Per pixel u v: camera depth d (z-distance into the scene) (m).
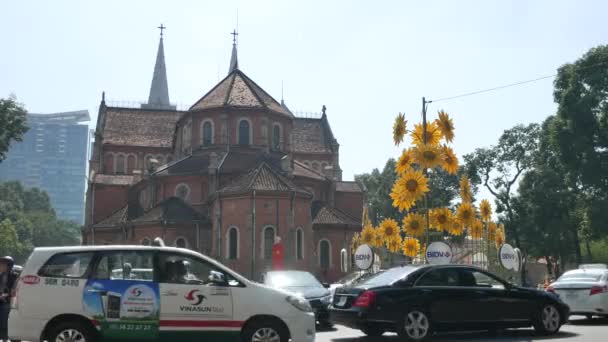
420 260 25.33
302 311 13.41
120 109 78.06
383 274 16.69
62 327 12.44
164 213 51.81
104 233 57.50
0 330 15.07
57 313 12.46
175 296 12.81
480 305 16.05
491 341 15.71
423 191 22.33
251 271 45.97
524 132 67.88
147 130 76.81
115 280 12.72
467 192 24.45
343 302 16.39
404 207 22.70
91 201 64.38
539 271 74.38
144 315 12.64
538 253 63.66
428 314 15.55
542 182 60.84
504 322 16.28
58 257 12.77
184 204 53.53
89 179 69.62
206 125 59.19
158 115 78.69
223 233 48.16
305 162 75.62
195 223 51.56
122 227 54.94
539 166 62.53
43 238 159.50
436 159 22.47
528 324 16.64
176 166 56.75
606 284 20.17
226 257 47.56
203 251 51.50
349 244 54.72
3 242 114.81
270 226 47.06
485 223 25.53
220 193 48.66
